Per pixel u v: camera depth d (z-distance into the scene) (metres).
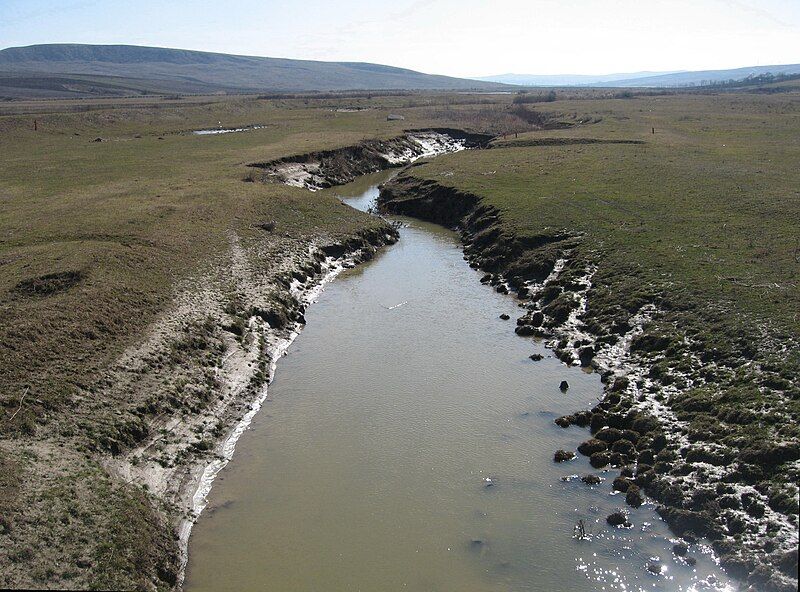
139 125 119.88
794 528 18.11
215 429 25.95
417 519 20.98
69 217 46.62
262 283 39.47
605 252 42.16
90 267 34.78
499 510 21.30
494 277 44.59
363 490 22.47
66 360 25.86
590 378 29.95
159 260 38.66
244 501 22.03
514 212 53.69
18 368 24.41
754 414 22.77
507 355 32.81
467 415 27.14
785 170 62.22
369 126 116.88
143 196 54.94
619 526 20.27
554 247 44.91
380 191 72.81
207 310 33.91
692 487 20.92
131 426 23.69
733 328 28.84
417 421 26.80
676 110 138.62
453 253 51.72
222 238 45.22
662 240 42.62
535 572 18.67
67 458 20.94
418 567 18.97
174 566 18.97
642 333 31.52
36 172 68.94
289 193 60.19
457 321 37.53
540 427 26.17
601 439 24.75
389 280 45.19
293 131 109.00
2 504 17.94
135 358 27.45
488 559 19.22
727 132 95.38
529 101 184.38
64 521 18.22
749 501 19.55
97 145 91.31
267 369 31.45
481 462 23.89
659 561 18.73
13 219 46.69
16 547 16.84
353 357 32.97
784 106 142.00
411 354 33.22
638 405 26.17
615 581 18.19
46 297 31.02
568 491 22.16
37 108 146.12
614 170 67.25
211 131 115.25
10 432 21.16
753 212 46.81
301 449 25.00
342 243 50.34
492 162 78.38
